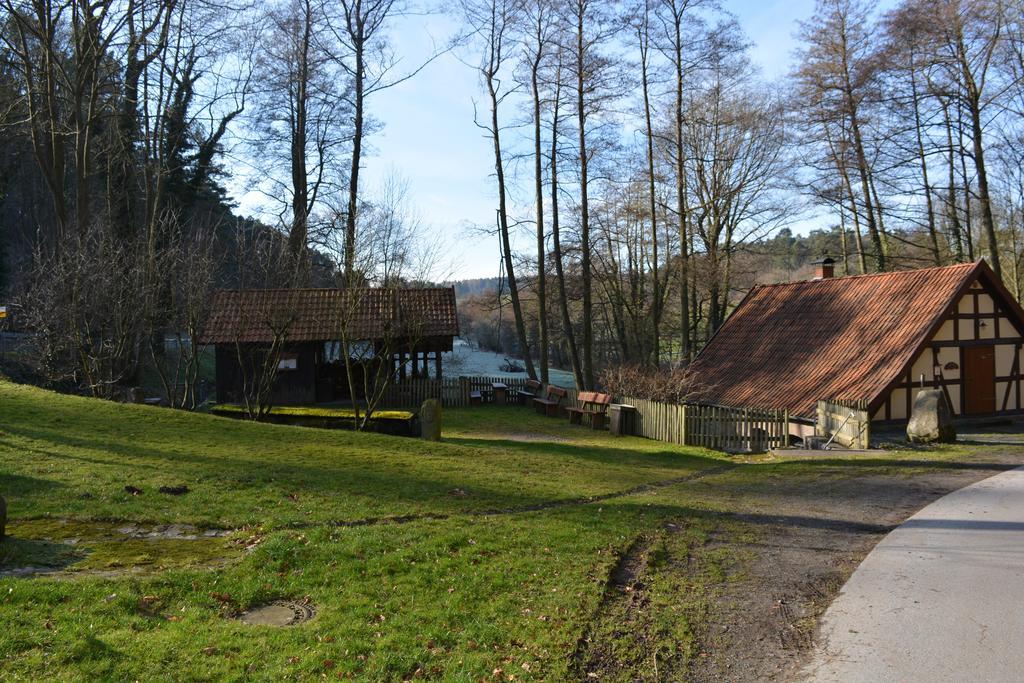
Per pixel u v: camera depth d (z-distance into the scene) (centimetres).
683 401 2430
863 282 2505
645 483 1309
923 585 696
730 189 3831
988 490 1128
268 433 1498
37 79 2522
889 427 2091
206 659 522
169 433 1391
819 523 957
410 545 789
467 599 649
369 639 565
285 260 3294
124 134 3016
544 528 887
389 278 2181
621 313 4444
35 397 1587
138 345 2394
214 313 2805
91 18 2208
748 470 1498
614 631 598
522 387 3247
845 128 3256
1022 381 2295
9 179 3544
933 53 2897
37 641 520
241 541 810
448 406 3031
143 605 610
